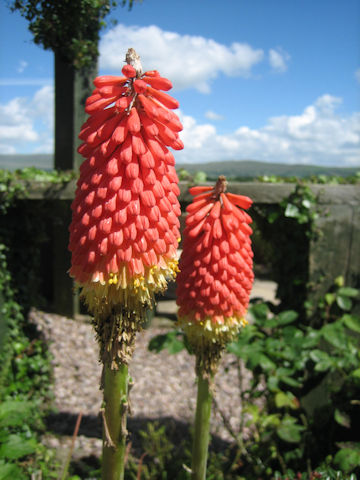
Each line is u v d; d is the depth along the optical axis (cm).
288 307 434
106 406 183
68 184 403
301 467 369
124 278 163
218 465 361
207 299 232
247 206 238
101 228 159
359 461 299
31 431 397
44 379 425
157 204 171
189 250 242
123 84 173
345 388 391
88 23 364
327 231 411
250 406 381
